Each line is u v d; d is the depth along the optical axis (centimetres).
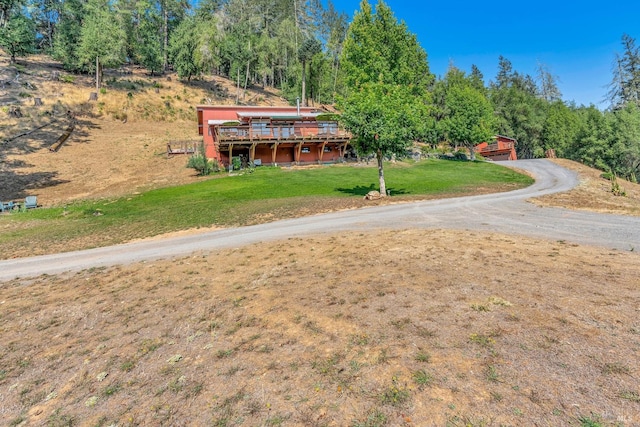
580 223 1084
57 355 441
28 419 319
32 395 358
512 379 286
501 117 6012
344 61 3303
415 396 279
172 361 390
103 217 1686
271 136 3106
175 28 6600
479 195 1966
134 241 1214
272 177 2683
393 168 3238
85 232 1404
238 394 313
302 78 5397
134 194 2291
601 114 4616
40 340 491
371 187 2334
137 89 5128
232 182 2503
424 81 3572
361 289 541
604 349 315
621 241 815
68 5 5194
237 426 271
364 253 780
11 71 4606
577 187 2297
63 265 951
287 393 304
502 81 8694
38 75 4731
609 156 4009
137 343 448
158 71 6303
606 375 278
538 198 1803
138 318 532
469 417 250
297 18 6894
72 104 4278
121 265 898
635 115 4091
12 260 1051
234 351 395
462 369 306
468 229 1027
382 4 3133
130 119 4462
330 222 1286
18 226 1582
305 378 323
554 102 7750
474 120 4128
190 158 3080
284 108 3581
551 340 338
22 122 3656
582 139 4322
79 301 641
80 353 439
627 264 603
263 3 7200
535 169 3388
